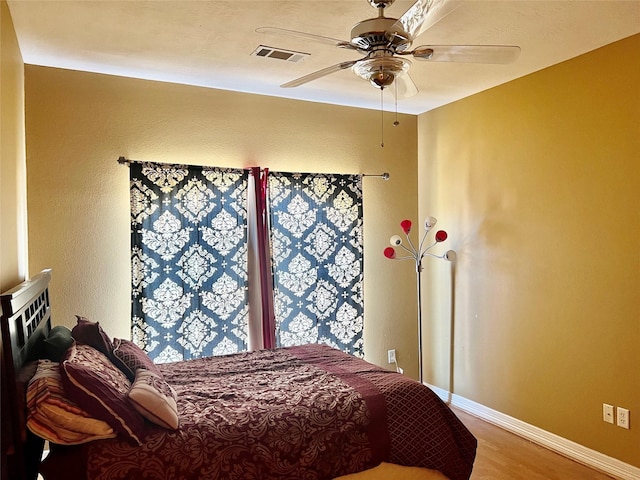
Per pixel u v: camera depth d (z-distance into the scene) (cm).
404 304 473
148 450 197
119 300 352
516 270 371
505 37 286
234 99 393
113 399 198
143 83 360
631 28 277
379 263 461
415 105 447
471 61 229
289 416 225
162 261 360
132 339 348
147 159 360
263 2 238
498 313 388
